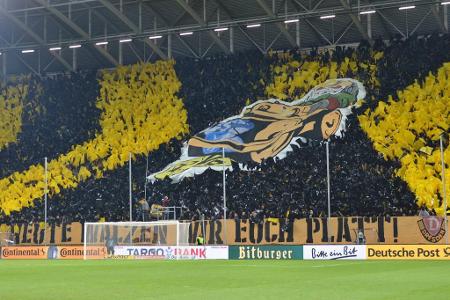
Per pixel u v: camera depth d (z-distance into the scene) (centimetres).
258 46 5019
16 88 5534
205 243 3803
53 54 5225
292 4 4431
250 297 1536
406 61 4431
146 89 5091
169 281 2070
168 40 5019
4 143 5297
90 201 4603
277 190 4081
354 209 3803
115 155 4803
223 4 4494
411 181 3816
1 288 1902
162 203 4316
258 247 3572
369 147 4119
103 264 3234
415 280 1988
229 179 4281
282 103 4662
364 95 4422
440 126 4031
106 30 4875
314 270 2541
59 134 5172
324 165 4106
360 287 1767
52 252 4078
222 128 4691
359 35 4766
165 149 4741
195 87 4962
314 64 4712
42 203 4728
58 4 4403
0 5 4516
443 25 4416
